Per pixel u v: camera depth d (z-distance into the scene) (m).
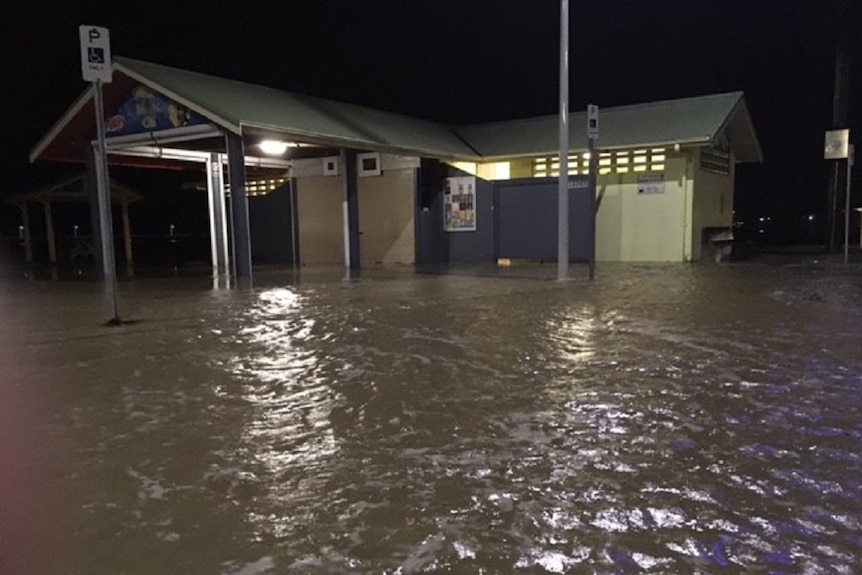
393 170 21.62
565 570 2.82
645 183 19.62
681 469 3.90
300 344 7.83
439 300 11.62
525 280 15.09
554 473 3.87
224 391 5.76
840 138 19.67
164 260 27.05
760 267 17.23
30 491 3.71
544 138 21.80
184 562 2.93
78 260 27.95
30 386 5.97
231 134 14.73
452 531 3.18
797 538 3.06
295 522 3.30
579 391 5.63
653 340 7.76
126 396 5.63
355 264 19.28
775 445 4.28
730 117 19.39
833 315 9.30
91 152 17.61
